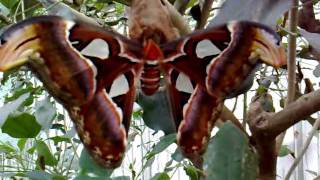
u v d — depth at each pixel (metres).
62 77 0.44
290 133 1.85
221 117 0.67
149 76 0.48
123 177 0.77
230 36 0.47
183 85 0.49
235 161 0.62
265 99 0.72
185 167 1.01
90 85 0.46
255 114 0.65
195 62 0.48
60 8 0.78
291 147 1.85
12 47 0.40
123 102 0.47
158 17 0.50
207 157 0.62
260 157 0.67
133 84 0.48
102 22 1.01
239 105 1.41
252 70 0.46
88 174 0.68
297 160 0.78
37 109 0.92
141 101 0.77
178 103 0.49
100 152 0.46
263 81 1.12
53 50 0.44
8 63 0.40
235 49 0.47
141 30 0.49
